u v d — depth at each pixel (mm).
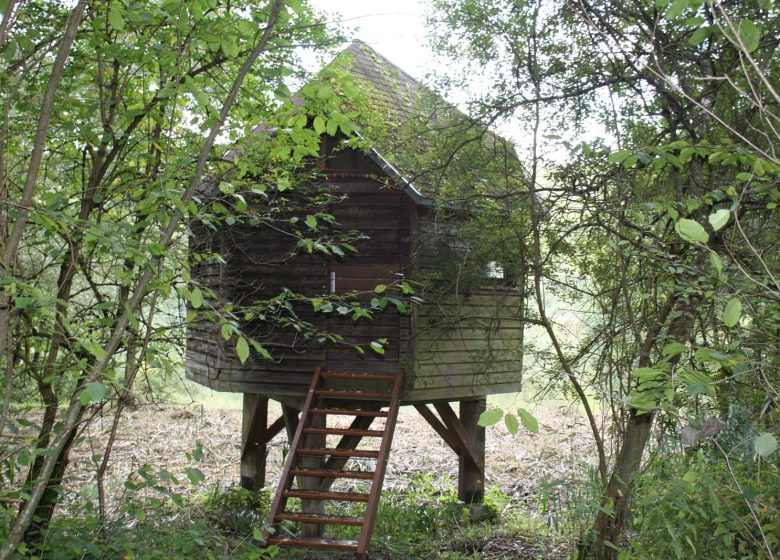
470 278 8391
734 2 5453
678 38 5617
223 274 8516
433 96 7789
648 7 5992
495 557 8312
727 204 5477
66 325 3084
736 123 5801
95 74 6051
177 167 4145
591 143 6207
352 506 10977
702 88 5941
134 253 3555
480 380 10055
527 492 11531
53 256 4402
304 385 9438
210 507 9750
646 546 4906
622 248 5832
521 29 6992
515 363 10906
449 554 8438
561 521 8609
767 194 4922
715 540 4625
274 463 14047
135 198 5059
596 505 5398
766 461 4305
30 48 4195
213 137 3617
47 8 5465
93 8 4727
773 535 3910
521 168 7633
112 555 4680
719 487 4113
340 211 9172
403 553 8898
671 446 5691
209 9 4375
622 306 6258
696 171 5801
